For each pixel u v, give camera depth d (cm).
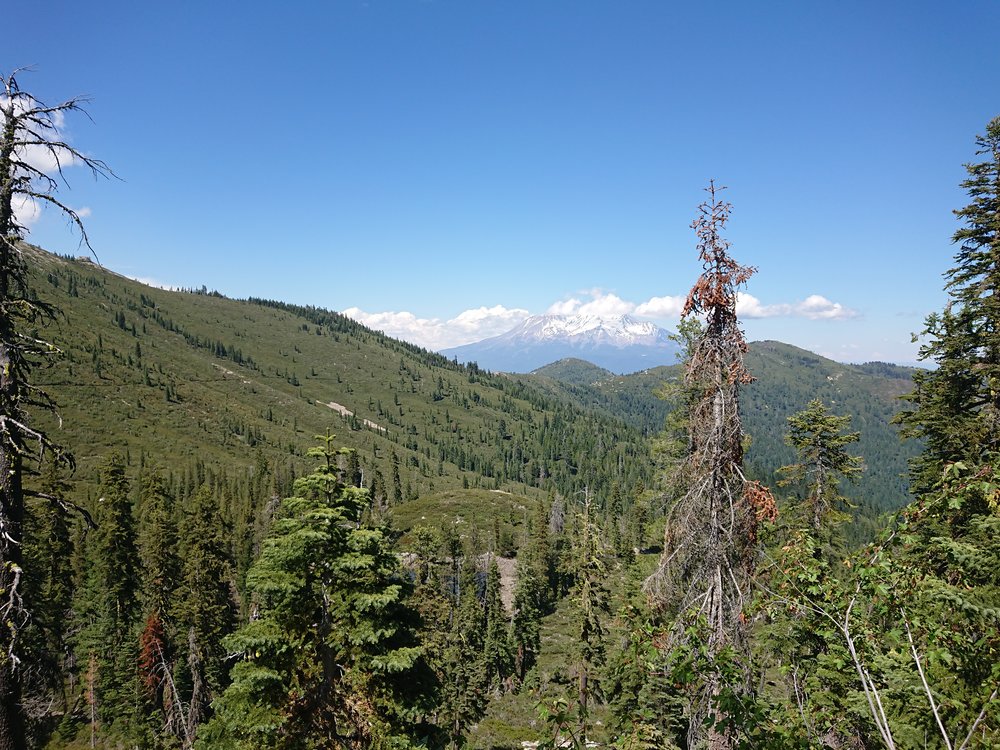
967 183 1747
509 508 13238
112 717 4369
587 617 2353
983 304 1642
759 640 1205
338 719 1341
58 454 1173
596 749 900
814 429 2458
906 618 687
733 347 1185
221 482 13362
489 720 4559
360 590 1342
